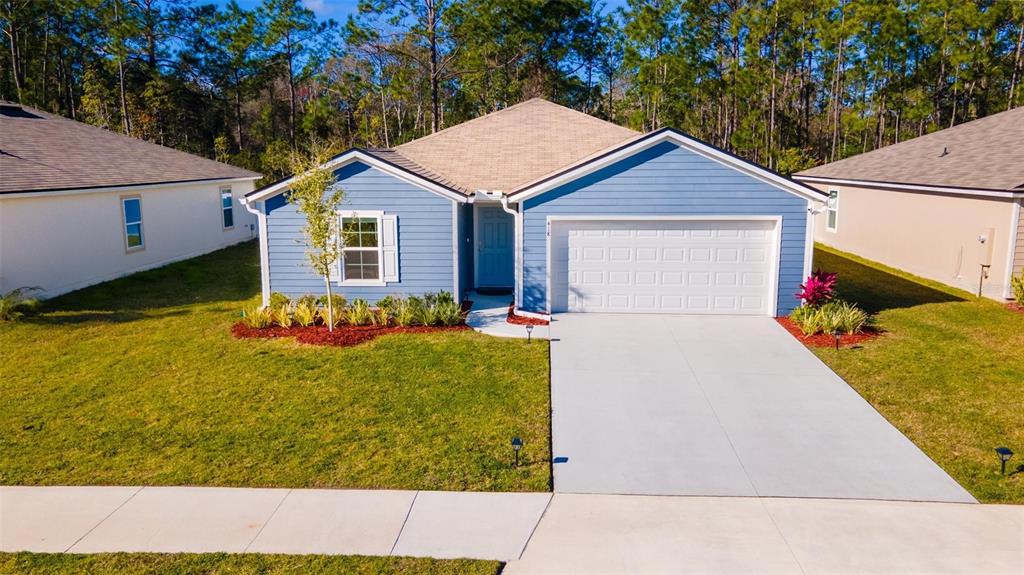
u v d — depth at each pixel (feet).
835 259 73.05
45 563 19.06
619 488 23.66
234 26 149.38
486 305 50.62
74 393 32.42
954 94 128.06
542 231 47.14
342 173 47.01
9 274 48.96
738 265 47.09
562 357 38.06
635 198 46.39
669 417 29.94
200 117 157.28
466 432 28.07
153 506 22.25
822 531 20.83
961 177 55.98
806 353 38.78
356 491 23.25
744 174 45.50
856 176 73.77
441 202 47.34
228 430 28.25
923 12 125.18
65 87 152.87
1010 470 24.64
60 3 135.54
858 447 26.81
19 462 25.35
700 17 141.18
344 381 34.01
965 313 47.42
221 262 71.15
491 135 64.03
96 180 57.88
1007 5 119.44
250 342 40.83
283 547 19.92
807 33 135.33
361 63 144.05
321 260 42.04
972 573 18.62
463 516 21.68
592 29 150.10
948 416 29.63
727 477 24.45
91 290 55.31
